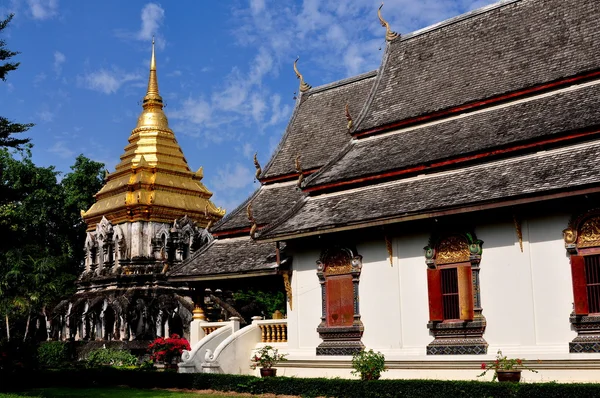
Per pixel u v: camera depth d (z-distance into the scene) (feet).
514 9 96.32
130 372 101.04
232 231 106.83
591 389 60.44
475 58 95.25
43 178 242.17
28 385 106.52
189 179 186.39
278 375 91.25
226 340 94.07
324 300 88.48
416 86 98.84
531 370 68.49
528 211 72.90
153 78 194.70
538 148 75.77
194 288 107.96
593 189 65.46
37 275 187.52
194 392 89.71
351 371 81.97
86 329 165.17
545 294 71.20
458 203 73.97
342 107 113.19
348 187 90.43
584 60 82.64
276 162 112.98
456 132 87.56
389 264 83.15
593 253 68.74
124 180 177.68
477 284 75.77
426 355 77.97
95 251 177.17
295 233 86.58
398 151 90.58
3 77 95.76
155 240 169.48
